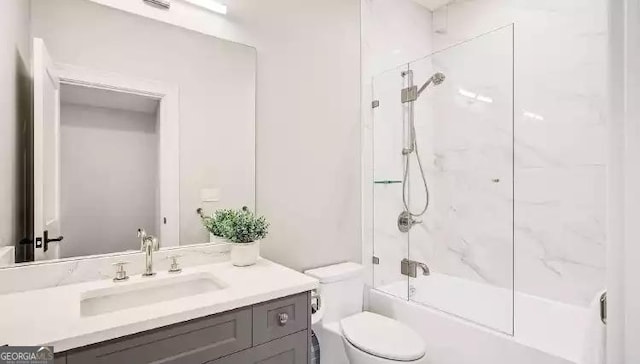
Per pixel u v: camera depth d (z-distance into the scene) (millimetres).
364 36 2295
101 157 1363
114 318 920
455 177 2412
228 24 1674
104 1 1364
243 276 1345
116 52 1393
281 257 1876
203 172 1602
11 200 1197
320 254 2053
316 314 1802
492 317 1824
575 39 2016
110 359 873
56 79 1276
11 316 943
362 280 2055
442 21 2682
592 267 1958
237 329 1093
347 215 2191
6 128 1187
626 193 572
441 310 1939
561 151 2078
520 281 2270
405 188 2418
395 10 2494
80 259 1304
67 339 809
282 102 1874
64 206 1290
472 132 2307
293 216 1927
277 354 1192
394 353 1479
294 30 1920
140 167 1448
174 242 1518
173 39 1522
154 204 1479
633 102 559
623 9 603
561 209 2080
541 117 2162
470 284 2256
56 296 1116
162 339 949
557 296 2096
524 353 1553
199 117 1592
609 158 622
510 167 2119
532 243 2209
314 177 2023
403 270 2375
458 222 2396
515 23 2285
